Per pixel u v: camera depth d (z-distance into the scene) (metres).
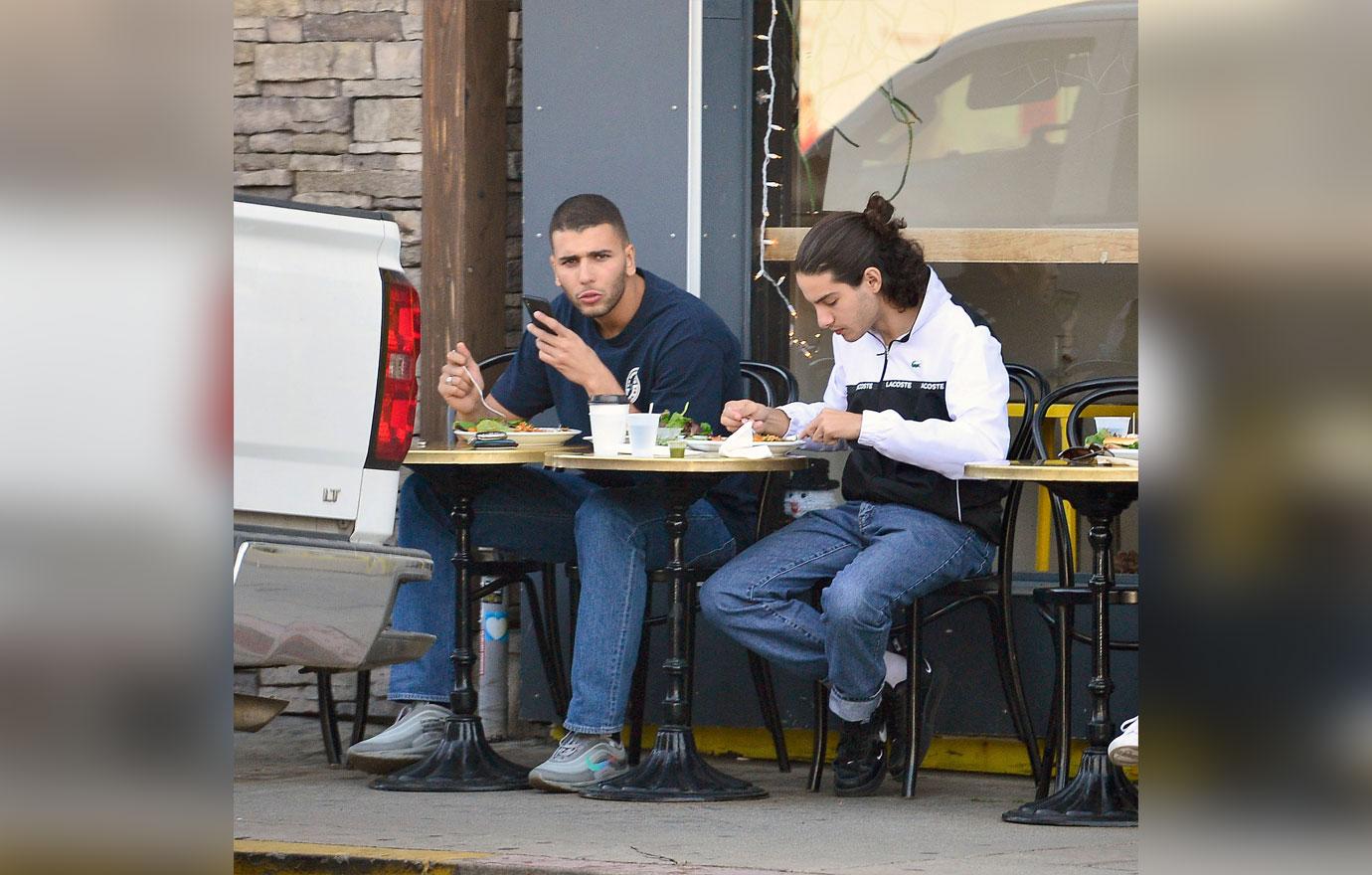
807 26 18.28
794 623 14.44
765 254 18.06
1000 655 14.98
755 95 18.06
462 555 14.99
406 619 15.62
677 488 14.21
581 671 14.71
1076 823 13.33
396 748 15.41
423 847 12.04
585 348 15.03
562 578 17.73
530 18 18.12
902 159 18.41
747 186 17.89
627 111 17.97
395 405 12.23
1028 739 14.77
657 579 15.22
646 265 18.00
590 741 14.80
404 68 19.25
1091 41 18.14
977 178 18.36
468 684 15.09
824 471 17.91
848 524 14.91
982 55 18.33
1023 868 11.40
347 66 19.36
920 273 14.71
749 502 16.11
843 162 18.44
